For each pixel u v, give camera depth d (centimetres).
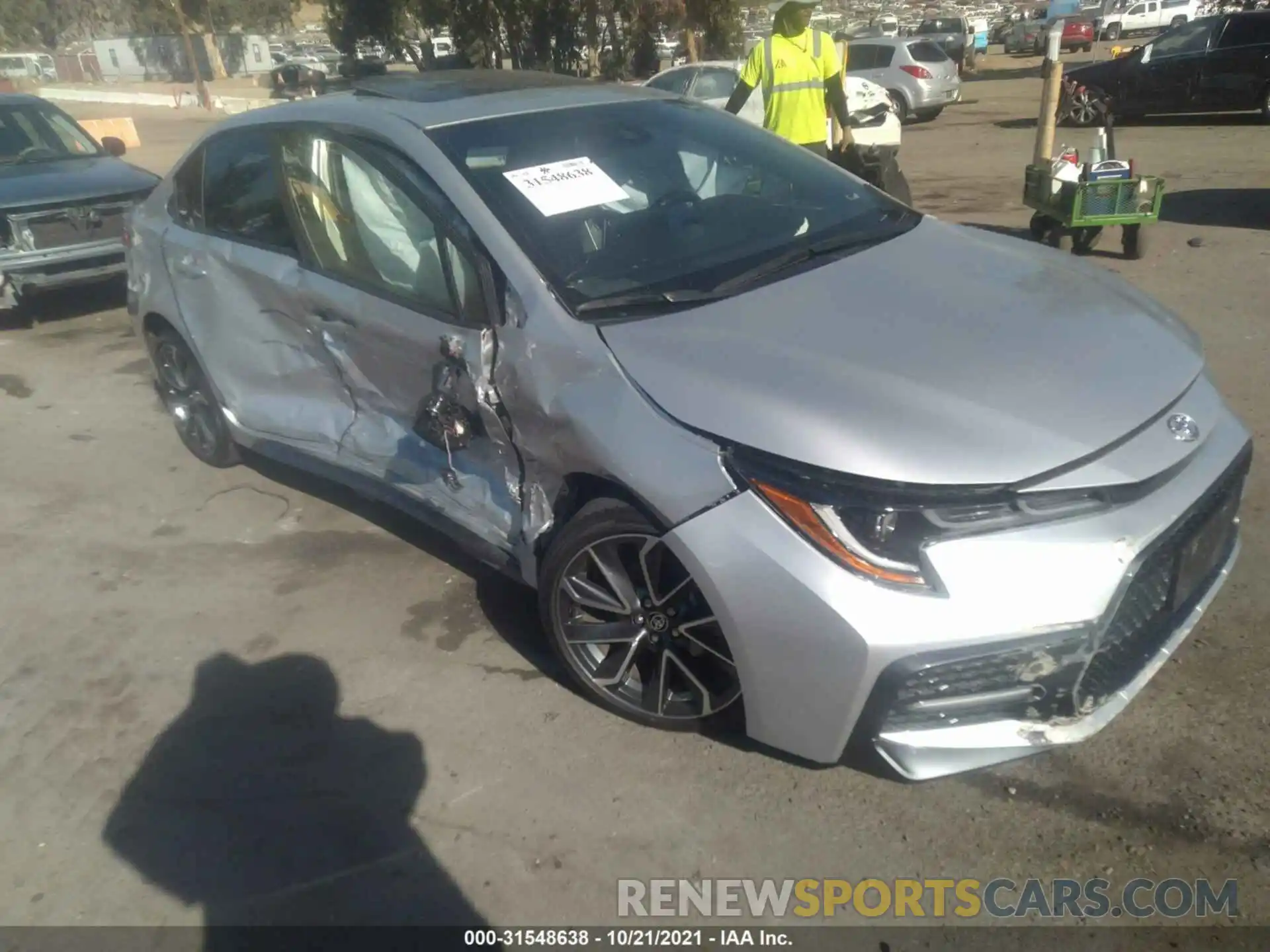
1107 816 268
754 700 268
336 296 369
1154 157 1251
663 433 270
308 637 375
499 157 343
